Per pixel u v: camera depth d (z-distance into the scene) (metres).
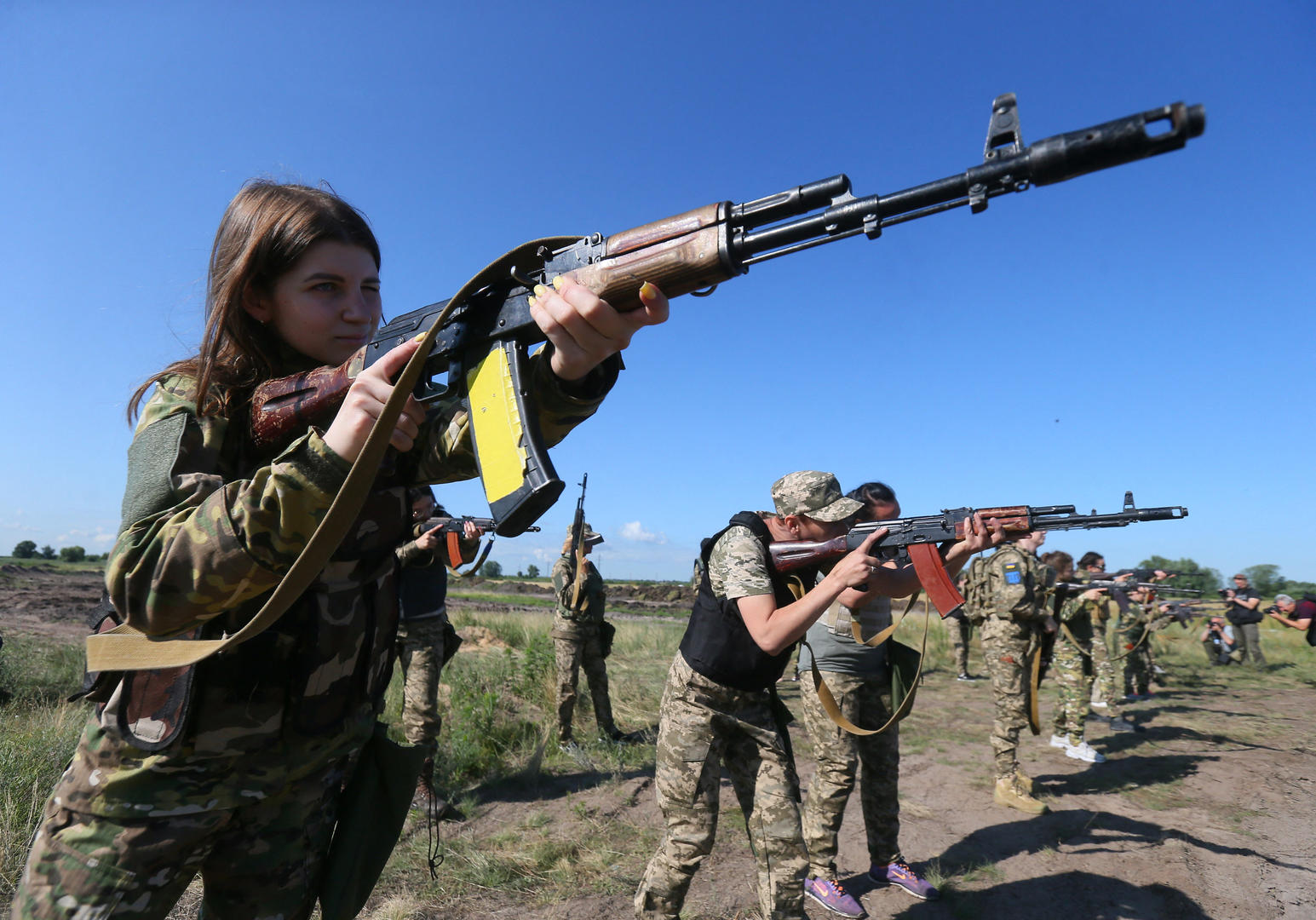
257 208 1.49
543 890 3.71
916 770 6.14
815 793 3.86
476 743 5.71
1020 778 5.30
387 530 1.54
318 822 1.54
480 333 1.29
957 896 3.93
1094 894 3.96
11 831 3.35
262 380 1.48
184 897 3.27
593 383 1.31
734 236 1.08
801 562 3.06
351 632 1.50
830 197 1.08
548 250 1.25
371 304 1.64
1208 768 6.31
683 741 2.88
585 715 7.30
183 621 1.13
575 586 6.29
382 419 1.08
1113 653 10.31
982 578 5.48
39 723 4.93
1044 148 0.97
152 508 1.15
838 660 3.90
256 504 1.07
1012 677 5.33
